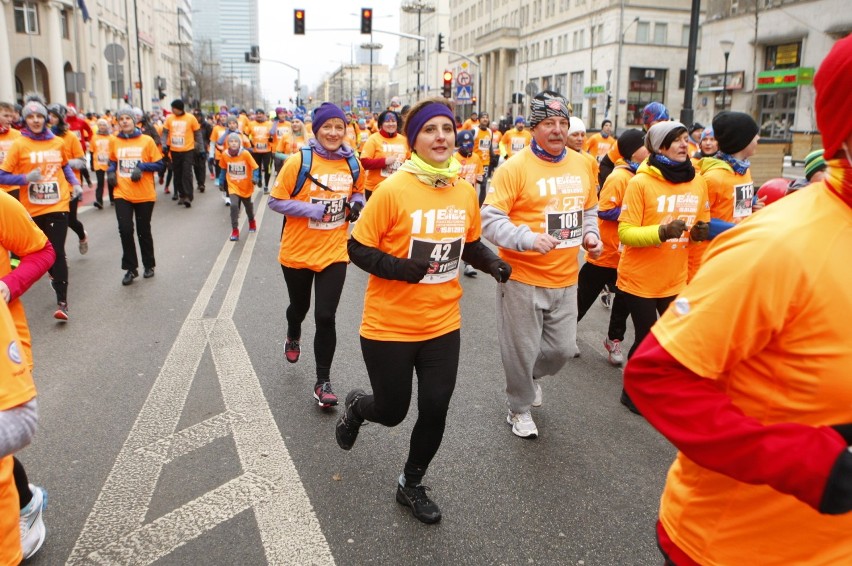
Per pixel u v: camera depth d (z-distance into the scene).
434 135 3.07
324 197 4.73
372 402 3.33
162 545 3.01
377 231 3.11
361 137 21.09
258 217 13.52
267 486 3.51
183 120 14.52
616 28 54.66
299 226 4.79
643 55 55.69
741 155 5.07
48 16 47.03
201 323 6.43
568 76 63.12
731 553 1.51
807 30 36.00
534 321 3.98
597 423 4.38
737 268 1.33
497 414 4.49
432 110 3.06
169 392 4.76
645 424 4.36
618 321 5.39
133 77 69.44
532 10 71.38
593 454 3.94
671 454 3.95
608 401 4.75
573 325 4.14
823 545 1.43
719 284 1.35
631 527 3.20
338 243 4.86
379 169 9.59
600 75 57.34
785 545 1.46
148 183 7.97
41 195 6.38
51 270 6.41
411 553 2.98
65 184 6.62
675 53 56.47
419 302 3.12
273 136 17.55
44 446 3.95
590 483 3.61
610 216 5.19
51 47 47.47
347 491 3.48
